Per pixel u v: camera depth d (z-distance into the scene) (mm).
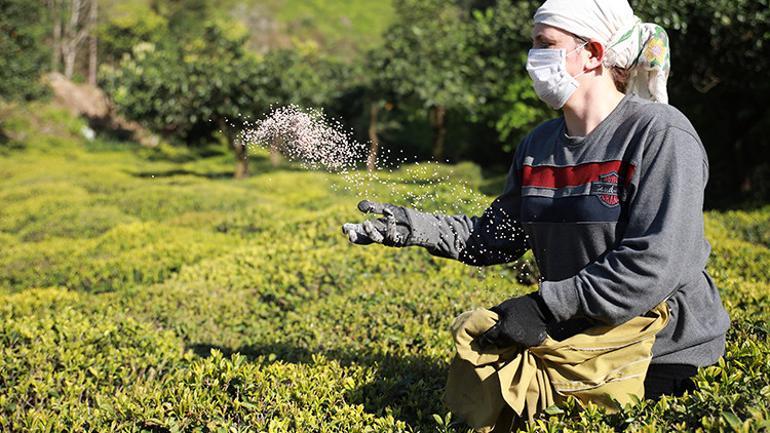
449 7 20734
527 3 13961
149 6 39031
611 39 1980
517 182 2232
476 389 2072
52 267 7574
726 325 2055
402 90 18969
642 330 1931
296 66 20125
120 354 3791
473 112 18312
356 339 4176
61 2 35062
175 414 2814
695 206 1828
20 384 3373
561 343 1954
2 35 24672
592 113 1996
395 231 2199
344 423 2641
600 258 1948
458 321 2047
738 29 10484
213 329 5102
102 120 30625
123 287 6910
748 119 12859
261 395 2842
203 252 8000
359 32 45875
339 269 5992
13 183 16594
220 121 18734
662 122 1882
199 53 19656
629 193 1891
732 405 1882
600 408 1952
